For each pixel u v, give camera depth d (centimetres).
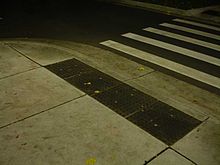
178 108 431
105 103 430
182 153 331
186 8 1264
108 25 959
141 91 477
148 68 588
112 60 623
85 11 1161
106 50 701
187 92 498
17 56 596
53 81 490
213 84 560
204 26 1004
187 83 534
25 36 805
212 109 447
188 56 702
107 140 346
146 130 371
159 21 1042
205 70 625
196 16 1149
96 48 712
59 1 1356
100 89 473
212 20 1101
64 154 320
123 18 1064
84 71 541
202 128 382
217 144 350
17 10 1144
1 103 414
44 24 947
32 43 696
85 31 881
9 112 393
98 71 547
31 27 905
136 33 878
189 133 370
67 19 1023
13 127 362
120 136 355
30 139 341
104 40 799
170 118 402
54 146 331
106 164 308
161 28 949
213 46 786
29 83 479
